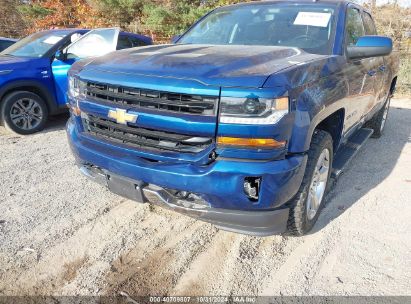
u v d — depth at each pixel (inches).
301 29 146.3
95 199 149.5
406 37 494.6
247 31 153.9
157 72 101.1
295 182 100.0
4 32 669.3
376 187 166.6
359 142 182.5
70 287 101.4
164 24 556.4
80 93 119.1
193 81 94.3
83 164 124.3
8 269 107.2
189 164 98.0
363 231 131.3
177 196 104.3
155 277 106.5
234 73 95.3
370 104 182.4
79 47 250.7
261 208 97.5
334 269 111.8
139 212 140.3
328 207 147.0
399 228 134.0
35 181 164.4
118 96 105.3
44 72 236.1
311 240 125.5
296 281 106.7
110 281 104.2
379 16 529.3
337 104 123.6
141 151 104.4
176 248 119.9
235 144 92.8
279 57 112.7
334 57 127.6
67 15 644.1
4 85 221.5
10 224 129.6
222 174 93.7
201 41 160.9
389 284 105.8
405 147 226.2
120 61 115.4
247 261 114.6
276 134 92.4
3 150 203.9
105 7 587.8
